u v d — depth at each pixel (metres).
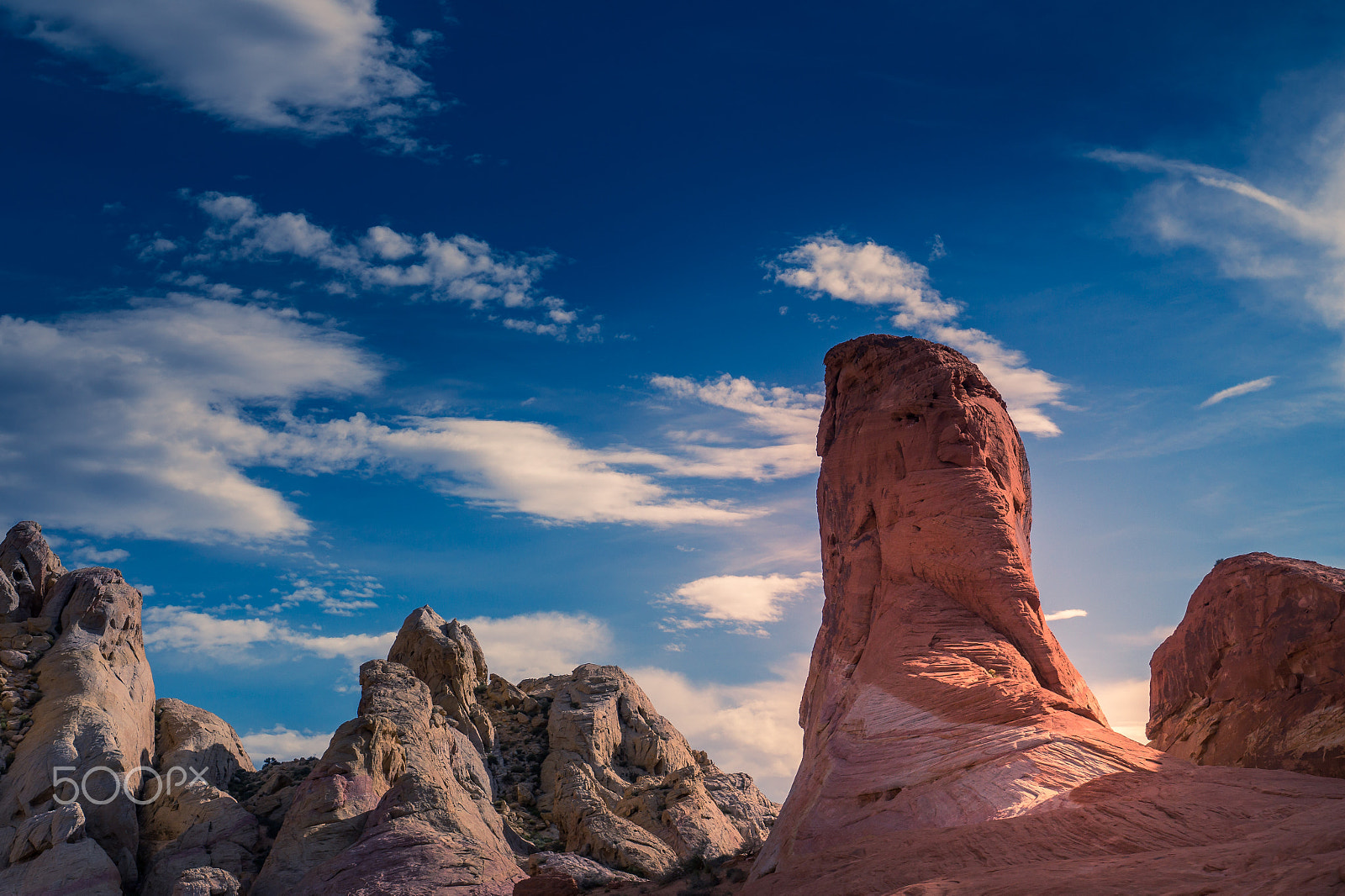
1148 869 15.36
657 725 69.19
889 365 34.41
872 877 19.88
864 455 33.00
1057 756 22.36
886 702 26.34
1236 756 24.48
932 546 29.42
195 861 42.38
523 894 28.66
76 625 54.78
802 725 33.50
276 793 48.41
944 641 27.23
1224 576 27.64
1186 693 27.89
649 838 47.59
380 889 34.84
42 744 45.78
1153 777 21.08
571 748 63.72
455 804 41.84
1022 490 33.25
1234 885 13.08
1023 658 26.86
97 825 43.53
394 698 53.41
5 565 57.22
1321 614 24.06
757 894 21.97
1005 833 19.70
